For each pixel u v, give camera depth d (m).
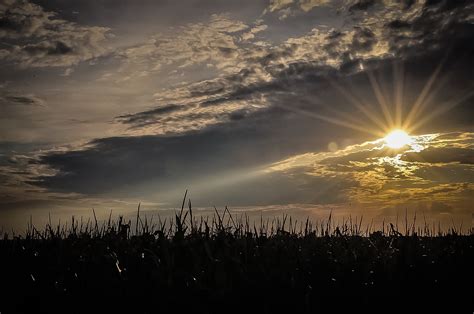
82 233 10.19
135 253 8.78
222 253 8.70
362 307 7.72
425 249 11.35
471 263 10.08
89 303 6.93
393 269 9.45
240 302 7.35
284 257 9.07
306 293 7.72
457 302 8.16
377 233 12.73
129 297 7.12
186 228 9.19
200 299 7.28
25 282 7.43
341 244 11.19
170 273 7.68
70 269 8.12
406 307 7.88
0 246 9.20
